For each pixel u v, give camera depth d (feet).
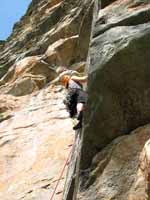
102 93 29.19
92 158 29.01
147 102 28.12
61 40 74.23
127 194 26.02
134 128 28.48
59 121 59.72
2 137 59.88
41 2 93.45
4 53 89.81
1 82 78.33
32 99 67.51
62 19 79.66
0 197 49.78
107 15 32.65
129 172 26.73
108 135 28.99
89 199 27.20
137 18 30.63
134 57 28.58
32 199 47.85
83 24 65.67
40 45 79.51
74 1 81.00
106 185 27.07
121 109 28.73
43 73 72.84
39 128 59.72
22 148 56.95
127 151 27.61
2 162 55.21
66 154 53.21
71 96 35.22
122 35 29.76
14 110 66.13
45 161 53.31
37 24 86.58
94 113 29.30
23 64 75.46
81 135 32.04
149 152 24.67
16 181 51.67
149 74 28.25
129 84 28.55
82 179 28.48
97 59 29.81
